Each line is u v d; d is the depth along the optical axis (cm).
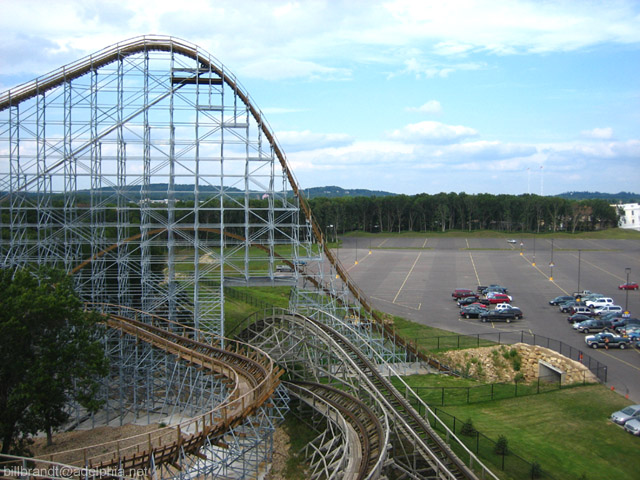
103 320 4341
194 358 4369
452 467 3219
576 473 3166
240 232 12938
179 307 6300
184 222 10588
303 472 3759
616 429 3772
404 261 13962
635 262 13338
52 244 5525
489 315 7356
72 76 5469
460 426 3806
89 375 3872
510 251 16038
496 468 3203
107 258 5919
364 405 3953
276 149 5650
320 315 5978
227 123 5500
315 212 19062
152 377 4981
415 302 8706
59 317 3622
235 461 3738
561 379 4853
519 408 4194
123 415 4844
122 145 5453
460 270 12306
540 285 10269
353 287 6153
